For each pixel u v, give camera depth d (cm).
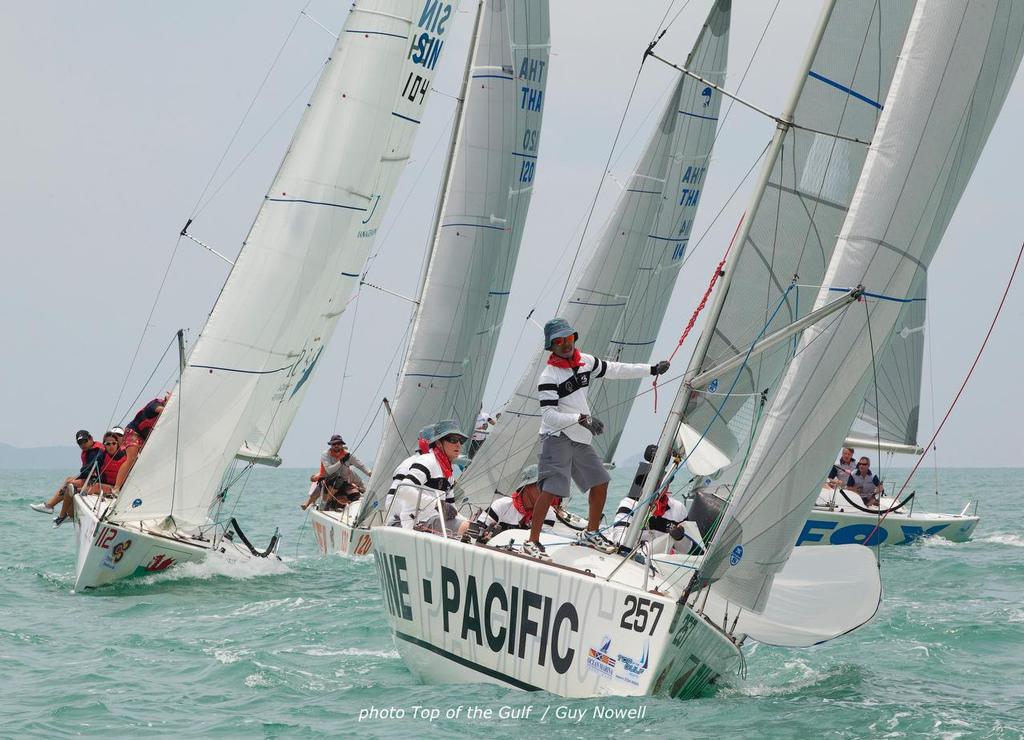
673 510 3625
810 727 2738
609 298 6034
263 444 7231
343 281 6938
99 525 5122
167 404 5622
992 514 12350
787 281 3562
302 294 5934
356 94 6066
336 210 6009
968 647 3944
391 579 3397
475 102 6900
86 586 5147
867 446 8056
